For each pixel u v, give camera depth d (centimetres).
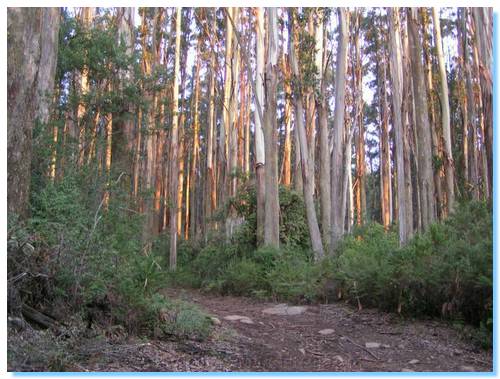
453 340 593
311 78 1499
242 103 2522
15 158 569
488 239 628
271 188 1336
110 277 541
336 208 1437
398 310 716
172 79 1784
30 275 493
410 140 1619
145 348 491
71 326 464
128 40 1602
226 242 1503
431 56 1878
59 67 1267
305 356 538
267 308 893
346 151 1969
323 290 927
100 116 1281
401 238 1105
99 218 595
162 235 2177
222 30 2536
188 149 3053
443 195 1548
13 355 397
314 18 1628
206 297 1124
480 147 1770
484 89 971
